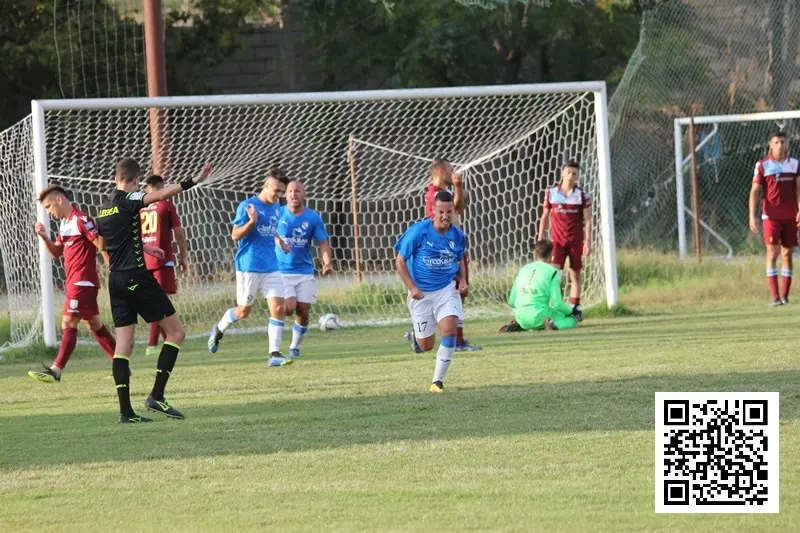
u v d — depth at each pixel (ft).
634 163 242.17
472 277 183.62
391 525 51.42
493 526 50.57
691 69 243.19
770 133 246.27
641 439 68.13
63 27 255.50
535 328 144.25
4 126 266.36
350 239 230.89
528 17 298.76
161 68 166.91
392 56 290.97
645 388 86.94
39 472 66.28
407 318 170.81
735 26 245.24
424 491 57.88
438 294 93.04
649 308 166.71
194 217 202.28
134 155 186.70
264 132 190.70
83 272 109.40
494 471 61.67
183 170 183.32
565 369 101.30
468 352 120.78
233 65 291.79
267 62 292.81
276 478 62.23
